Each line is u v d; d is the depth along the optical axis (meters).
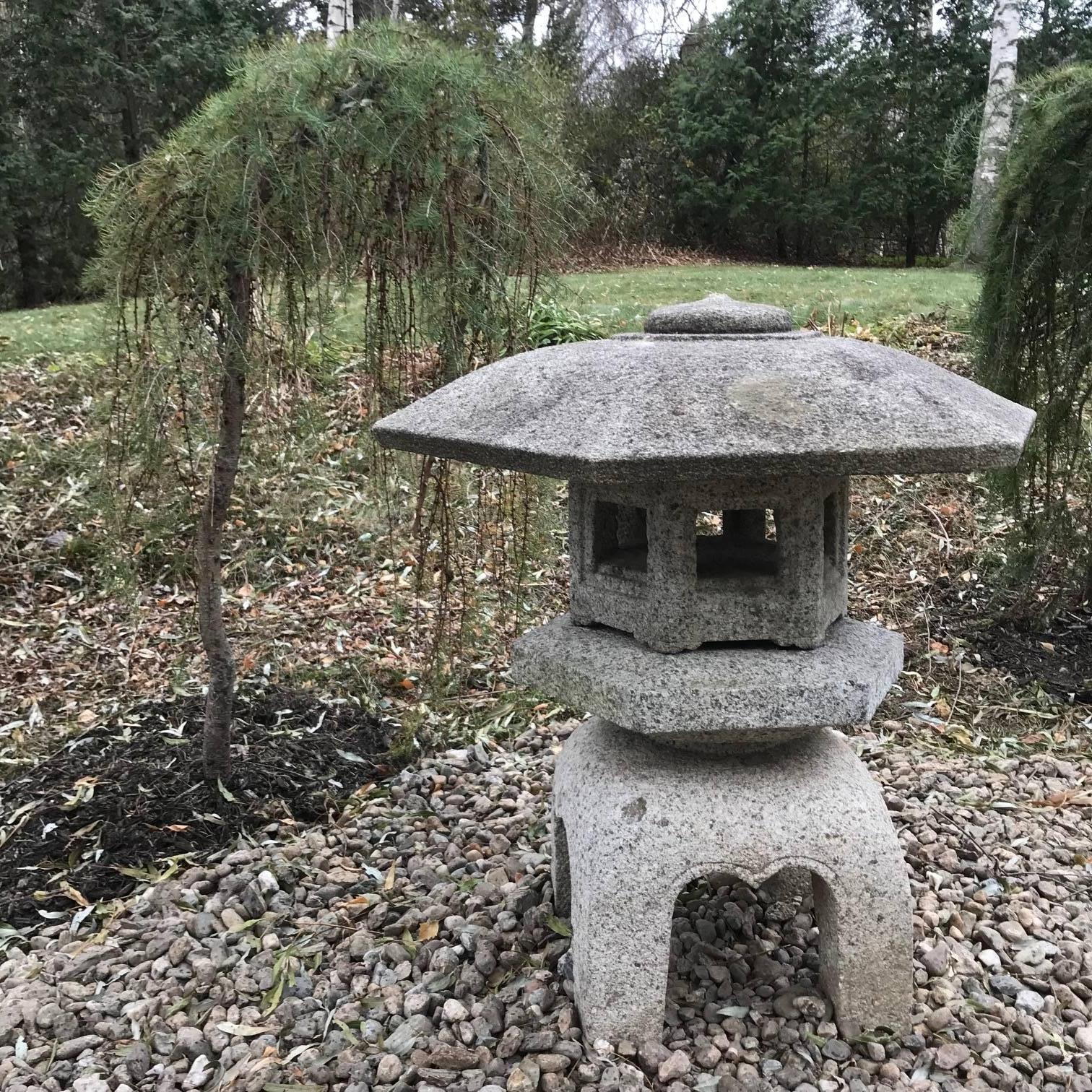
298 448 4.37
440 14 13.58
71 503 5.36
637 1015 2.01
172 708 3.87
